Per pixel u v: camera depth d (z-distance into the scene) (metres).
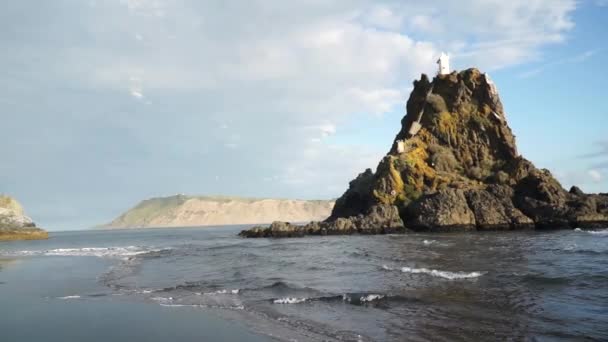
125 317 15.84
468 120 87.94
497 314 15.05
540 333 12.77
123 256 45.44
